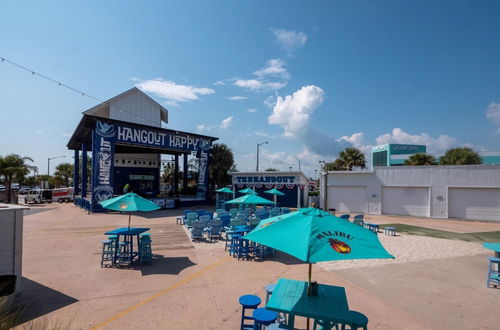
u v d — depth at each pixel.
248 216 14.72
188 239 11.84
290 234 3.37
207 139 29.45
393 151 59.53
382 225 17.52
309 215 3.73
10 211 5.54
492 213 20.53
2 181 31.16
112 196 22.08
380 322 4.94
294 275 7.35
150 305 5.45
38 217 19.27
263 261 8.61
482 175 20.80
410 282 6.98
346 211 24.86
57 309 5.21
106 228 14.66
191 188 36.44
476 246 11.38
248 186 29.67
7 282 4.86
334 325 4.08
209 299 5.77
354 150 32.94
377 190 23.88
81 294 5.94
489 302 5.84
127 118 30.06
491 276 6.82
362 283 6.87
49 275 7.13
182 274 7.29
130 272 7.42
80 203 27.88
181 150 29.75
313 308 3.57
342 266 8.28
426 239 12.80
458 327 4.82
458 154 26.89
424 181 22.34
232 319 4.94
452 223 19.02
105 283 6.60
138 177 34.72
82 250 9.80
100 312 5.13
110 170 22.05
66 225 15.70
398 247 11.04
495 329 4.76
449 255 9.80
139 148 32.56
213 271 7.58
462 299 5.98
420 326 4.82
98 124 21.53
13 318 3.69
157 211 23.22
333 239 3.21
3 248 5.43
